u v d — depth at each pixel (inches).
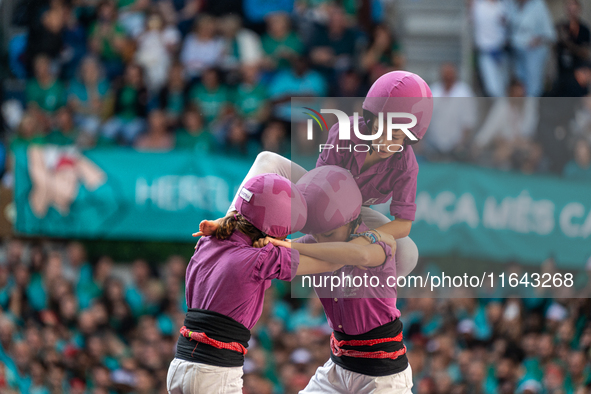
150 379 602.2
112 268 650.8
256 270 246.8
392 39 718.5
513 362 588.1
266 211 249.9
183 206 603.8
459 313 599.2
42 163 620.7
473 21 713.6
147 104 725.3
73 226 616.4
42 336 648.4
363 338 267.1
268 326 607.2
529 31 700.0
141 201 607.2
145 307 632.4
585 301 601.3
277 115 694.5
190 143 687.7
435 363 583.2
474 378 580.1
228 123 693.3
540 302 601.0
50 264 660.7
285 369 587.2
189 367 248.5
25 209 625.6
